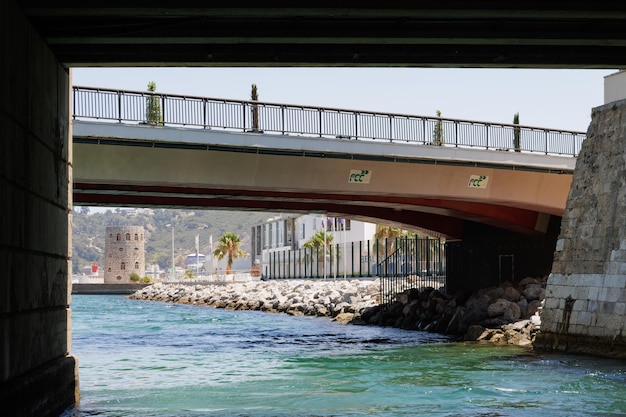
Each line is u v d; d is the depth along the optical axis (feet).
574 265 97.50
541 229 157.38
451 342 118.83
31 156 49.85
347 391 70.74
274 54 59.26
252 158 115.65
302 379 79.61
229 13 49.44
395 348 111.24
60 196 57.98
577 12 50.72
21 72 47.75
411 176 129.29
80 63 59.00
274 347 117.70
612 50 61.72
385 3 49.19
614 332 89.35
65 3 47.75
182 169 112.06
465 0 49.52
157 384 76.64
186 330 162.09
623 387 71.00
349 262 403.34
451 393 68.64
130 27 53.01
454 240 177.47
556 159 140.46
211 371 87.66
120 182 109.60
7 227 44.32
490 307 128.67
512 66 62.59
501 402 63.77
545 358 92.73
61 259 58.59
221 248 627.46
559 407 61.26
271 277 470.39
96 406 62.54
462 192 134.92
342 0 48.85
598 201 95.76
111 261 596.70
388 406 62.44
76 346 122.83
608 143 96.58
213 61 59.88
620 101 95.96
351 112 122.21
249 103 114.62
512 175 137.59
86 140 104.32
